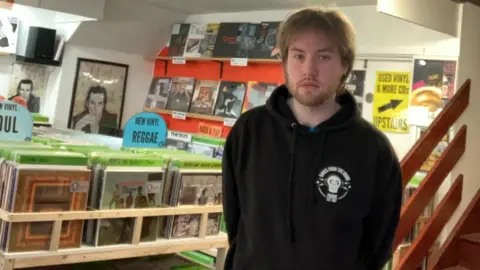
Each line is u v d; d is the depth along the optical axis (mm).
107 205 1993
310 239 1271
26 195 1783
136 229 2072
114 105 5336
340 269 1269
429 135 3020
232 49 4789
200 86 5191
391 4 2775
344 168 1288
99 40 5035
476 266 3367
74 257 1880
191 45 5184
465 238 3432
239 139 1422
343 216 1267
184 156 2418
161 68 5613
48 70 4953
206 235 2344
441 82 3602
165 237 2227
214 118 4863
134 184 2076
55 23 4895
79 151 2221
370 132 1335
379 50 3939
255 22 4824
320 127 1311
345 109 1346
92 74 5105
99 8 4465
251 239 1330
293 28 1285
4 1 3865
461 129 3438
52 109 4891
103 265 2412
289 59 1297
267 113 1401
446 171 3252
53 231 1840
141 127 2979
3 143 2148
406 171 2805
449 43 3592
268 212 1316
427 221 3352
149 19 5160
